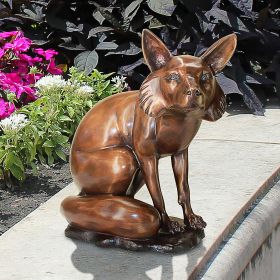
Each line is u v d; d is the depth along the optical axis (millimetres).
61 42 3006
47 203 1955
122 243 1645
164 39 2922
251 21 2996
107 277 1559
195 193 1975
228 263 1649
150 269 1577
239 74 2881
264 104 2918
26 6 3049
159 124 1561
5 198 2049
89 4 3064
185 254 1628
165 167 2195
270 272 1975
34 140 2186
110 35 2977
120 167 1623
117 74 3014
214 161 2230
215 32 2920
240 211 1854
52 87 2418
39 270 1601
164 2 2818
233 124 2654
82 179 1667
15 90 2400
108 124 1651
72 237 1720
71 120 2367
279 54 3023
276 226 2000
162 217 1651
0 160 2059
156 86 1528
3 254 1676
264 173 2121
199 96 1480
